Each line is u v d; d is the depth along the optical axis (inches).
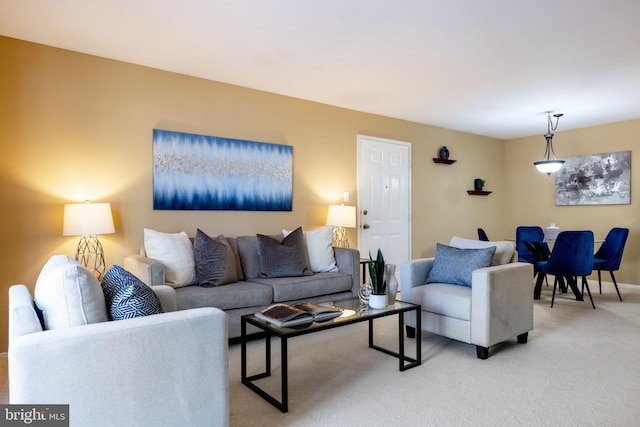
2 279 117.3
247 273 140.0
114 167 134.5
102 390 53.5
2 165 117.2
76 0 96.4
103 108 132.6
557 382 94.2
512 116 213.8
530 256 202.5
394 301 110.5
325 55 130.7
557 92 170.6
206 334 61.8
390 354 113.3
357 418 77.9
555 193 253.6
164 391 58.1
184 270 123.5
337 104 189.8
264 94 168.6
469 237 256.7
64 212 122.8
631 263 222.5
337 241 190.7
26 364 49.3
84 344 52.4
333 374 99.8
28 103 120.6
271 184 169.5
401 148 220.2
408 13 102.7
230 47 124.3
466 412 80.0
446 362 107.7
